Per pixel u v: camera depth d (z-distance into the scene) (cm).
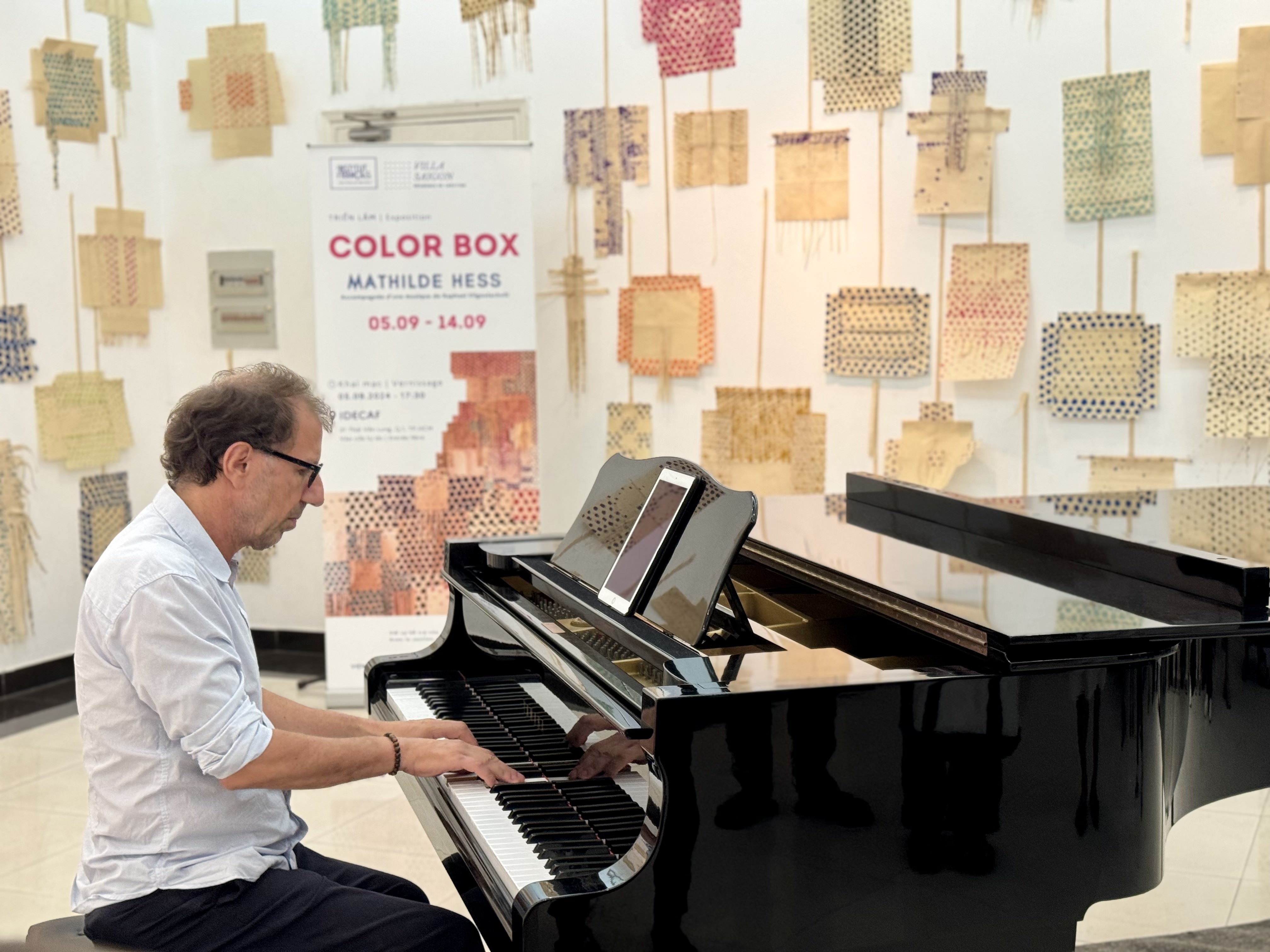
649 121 511
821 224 497
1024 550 276
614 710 159
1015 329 477
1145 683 169
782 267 503
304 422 184
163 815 175
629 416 527
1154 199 458
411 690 248
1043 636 170
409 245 464
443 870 329
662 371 519
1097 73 461
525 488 478
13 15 499
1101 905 306
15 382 504
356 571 479
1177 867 328
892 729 156
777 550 253
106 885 176
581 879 150
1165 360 463
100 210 541
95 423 541
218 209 564
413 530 477
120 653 171
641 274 519
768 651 188
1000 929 164
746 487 516
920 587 216
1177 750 185
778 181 499
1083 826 166
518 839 172
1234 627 189
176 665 167
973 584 221
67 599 536
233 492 179
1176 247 458
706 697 148
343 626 482
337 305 466
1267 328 447
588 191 520
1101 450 475
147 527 177
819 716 153
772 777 152
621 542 205
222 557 182
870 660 185
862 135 489
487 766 184
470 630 255
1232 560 218
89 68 531
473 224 465
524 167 464
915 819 158
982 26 471
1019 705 162
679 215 512
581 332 528
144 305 564
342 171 460
